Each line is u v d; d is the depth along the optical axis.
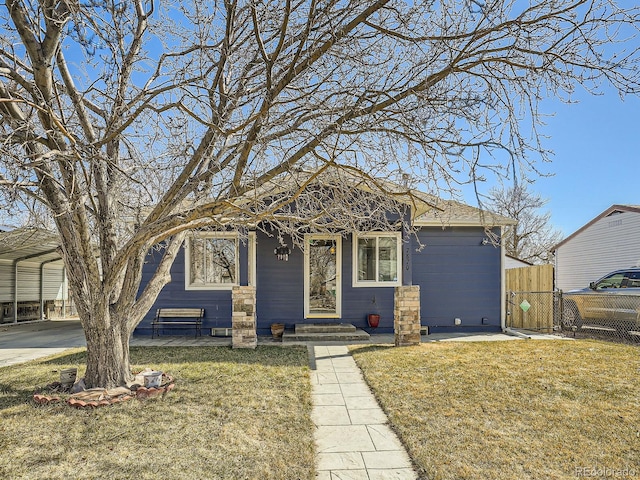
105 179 5.26
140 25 5.04
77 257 4.93
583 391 5.07
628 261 15.34
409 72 4.12
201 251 10.32
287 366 6.56
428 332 10.69
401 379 5.77
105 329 5.13
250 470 3.35
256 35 3.82
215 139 4.36
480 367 6.28
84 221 4.57
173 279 10.17
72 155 3.88
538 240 29.33
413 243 10.92
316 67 4.46
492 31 3.52
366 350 7.89
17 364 7.04
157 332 10.08
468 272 10.94
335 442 3.96
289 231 5.48
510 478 3.19
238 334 8.31
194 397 4.99
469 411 4.54
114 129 4.81
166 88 4.24
